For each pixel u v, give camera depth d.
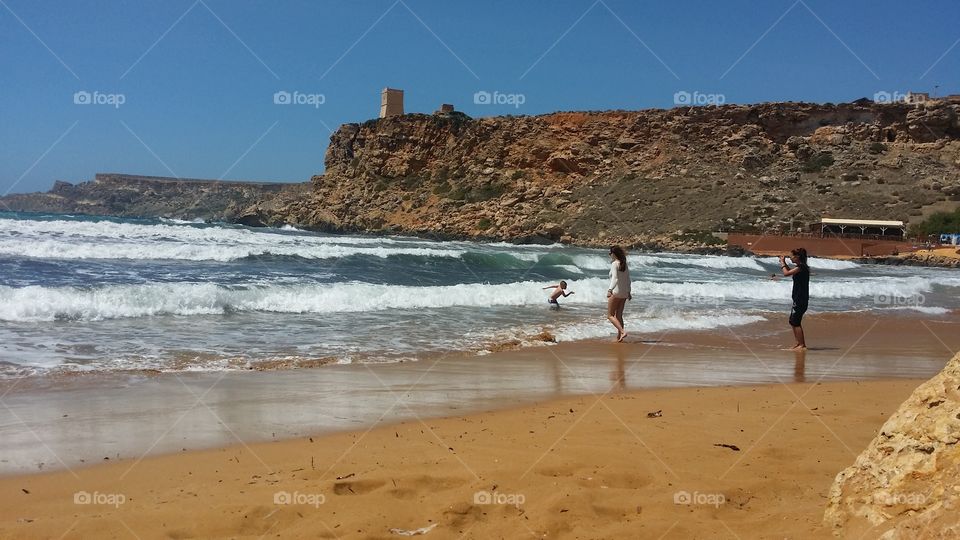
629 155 75.06
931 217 55.34
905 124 75.31
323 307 13.78
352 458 4.80
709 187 66.94
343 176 87.62
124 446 5.11
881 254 49.31
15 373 7.48
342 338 10.67
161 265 20.05
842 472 3.62
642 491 4.18
